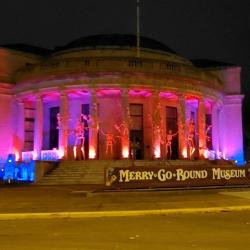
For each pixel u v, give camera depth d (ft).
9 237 40.78
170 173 91.66
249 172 99.50
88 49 164.45
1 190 102.58
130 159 142.41
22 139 164.86
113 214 58.29
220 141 183.83
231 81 191.52
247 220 52.03
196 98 162.09
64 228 46.73
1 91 166.50
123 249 34.37
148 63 151.02
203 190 90.58
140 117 159.53
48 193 92.17
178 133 156.66
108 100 157.99
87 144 156.46
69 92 151.12
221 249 34.06
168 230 44.29
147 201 72.74
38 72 154.81
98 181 121.49
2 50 169.07
